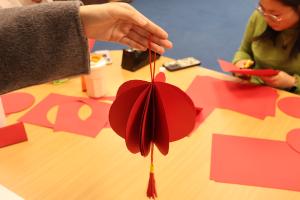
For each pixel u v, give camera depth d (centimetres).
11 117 74
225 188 55
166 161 61
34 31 42
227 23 237
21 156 63
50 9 43
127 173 59
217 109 76
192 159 62
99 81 78
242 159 61
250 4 266
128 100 41
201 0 277
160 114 40
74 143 67
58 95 82
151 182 46
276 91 83
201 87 84
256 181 56
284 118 73
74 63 45
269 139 66
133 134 41
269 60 102
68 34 43
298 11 88
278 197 54
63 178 58
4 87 44
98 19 45
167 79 88
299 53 97
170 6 266
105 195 55
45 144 66
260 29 104
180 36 220
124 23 48
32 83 45
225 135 67
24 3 93
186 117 42
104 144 66
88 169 60
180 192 55
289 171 59
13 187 56
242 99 79
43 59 43
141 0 279
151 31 47
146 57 94
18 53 42
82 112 75
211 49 205
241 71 82
